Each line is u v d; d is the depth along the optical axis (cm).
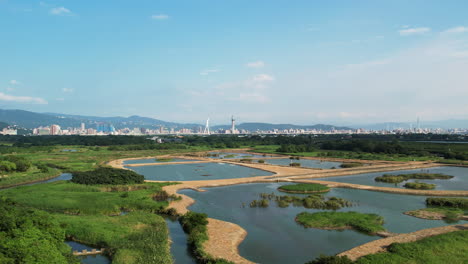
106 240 4828
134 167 14900
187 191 9044
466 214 6381
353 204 7450
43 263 3241
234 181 10512
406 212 6688
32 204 6700
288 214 6631
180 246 4900
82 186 8650
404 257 4128
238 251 4712
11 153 19038
